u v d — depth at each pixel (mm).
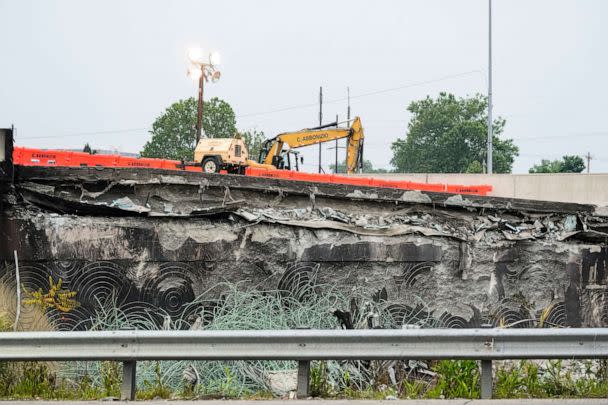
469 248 18312
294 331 9844
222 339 9812
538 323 18562
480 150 135750
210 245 16359
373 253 17531
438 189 47688
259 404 9531
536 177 50875
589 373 11555
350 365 11719
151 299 15859
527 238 18859
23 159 30984
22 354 9883
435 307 17922
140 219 15992
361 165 52719
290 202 17250
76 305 15414
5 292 14805
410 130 144750
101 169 15836
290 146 48812
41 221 15453
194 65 48844
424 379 11688
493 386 10680
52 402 9703
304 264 17016
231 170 40344
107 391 10406
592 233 19422
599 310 19219
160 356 9812
